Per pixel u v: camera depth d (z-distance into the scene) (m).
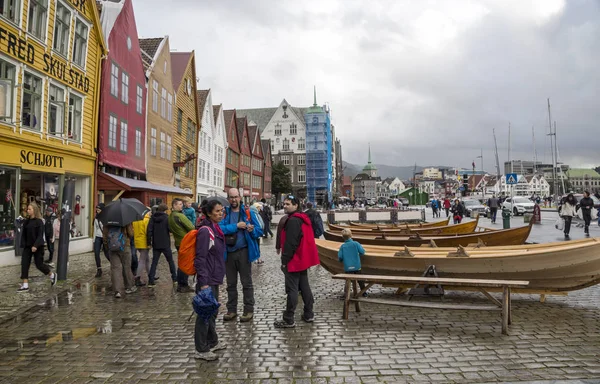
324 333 6.18
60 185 16.19
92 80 18.62
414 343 5.66
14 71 13.66
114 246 8.76
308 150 95.12
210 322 5.36
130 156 22.50
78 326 6.70
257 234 7.05
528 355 5.13
